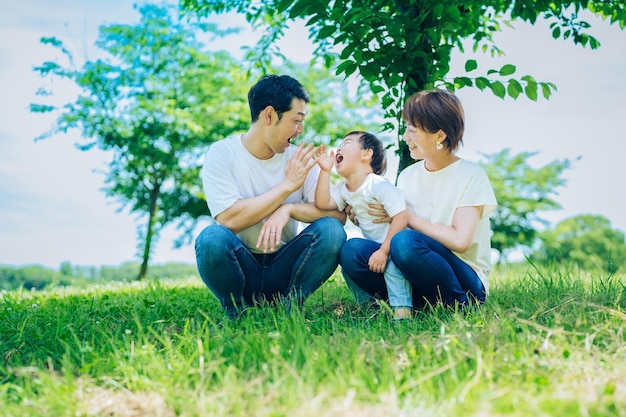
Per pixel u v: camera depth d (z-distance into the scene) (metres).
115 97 15.38
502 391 2.19
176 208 16.70
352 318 3.72
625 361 2.57
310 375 2.38
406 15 4.34
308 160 3.83
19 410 2.37
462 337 2.83
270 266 4.03
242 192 3.96
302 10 4.28
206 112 15.79
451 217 3.70
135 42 15.44
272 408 2.21
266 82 3.75
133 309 4.27
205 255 3.71
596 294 4.01
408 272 3.56
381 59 4.36
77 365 2.97
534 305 3.62
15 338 3.53
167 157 15.47
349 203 3.95
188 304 4.58
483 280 3.81
